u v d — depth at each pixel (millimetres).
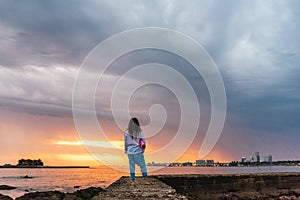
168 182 13969
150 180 12836
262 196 14922
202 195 14227
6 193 38656
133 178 10570
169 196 8703
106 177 94750
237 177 14922
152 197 8586
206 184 14398
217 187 14531
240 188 14867
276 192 15281
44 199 18219
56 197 18625
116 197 8617
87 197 17906
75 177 94875
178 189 13961
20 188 46281
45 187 48219
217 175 14711
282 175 15570
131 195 8883
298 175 15844
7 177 93688
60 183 59000
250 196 14836
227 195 14492
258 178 15172
